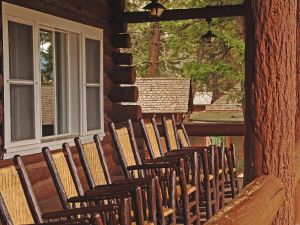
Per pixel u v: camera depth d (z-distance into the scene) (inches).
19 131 190.4
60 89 231.0
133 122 287.3
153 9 260.1
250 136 101.2
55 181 111.6
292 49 100.2
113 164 281.3
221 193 184.4
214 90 839.1
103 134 260.4
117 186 118.2
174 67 908.6
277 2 98.3
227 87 783.7
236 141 602.5
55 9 214.2
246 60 101.9
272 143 99.7
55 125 224.4
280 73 99.0
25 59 193.0
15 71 187.5
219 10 280.8
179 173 142.6
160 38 868.0
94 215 87.3
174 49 765.3
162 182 141.9
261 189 87.1
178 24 714.8
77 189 119.6
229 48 684.7
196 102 892.0
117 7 282.5
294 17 100.4
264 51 99.1
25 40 192.9
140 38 871.1
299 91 139.3
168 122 203.3
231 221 66.3
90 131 246.8
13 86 187.0
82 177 231.5
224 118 762.8
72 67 236.5
